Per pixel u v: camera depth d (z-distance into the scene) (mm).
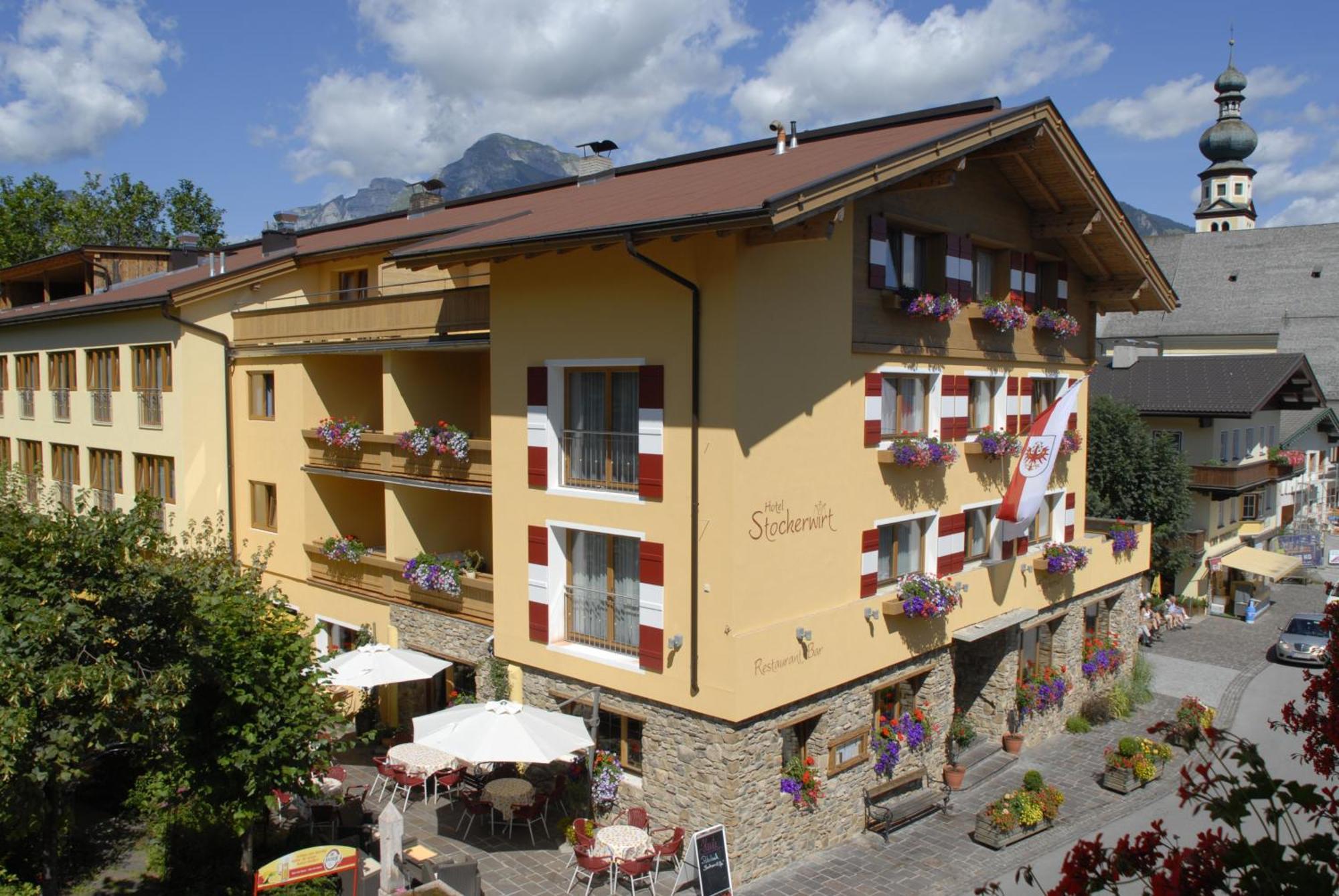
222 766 12039
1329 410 47938
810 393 14828
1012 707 19984
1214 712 23078
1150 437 31297
